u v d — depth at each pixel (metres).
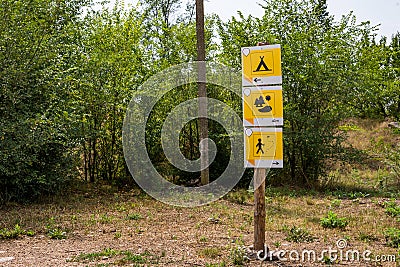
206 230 8.23
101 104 13.08
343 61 14.20
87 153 13.73
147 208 10.48
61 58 11.38
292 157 14.67
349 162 14.38
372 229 8.35
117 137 13.91
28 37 10.48
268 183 14.53
